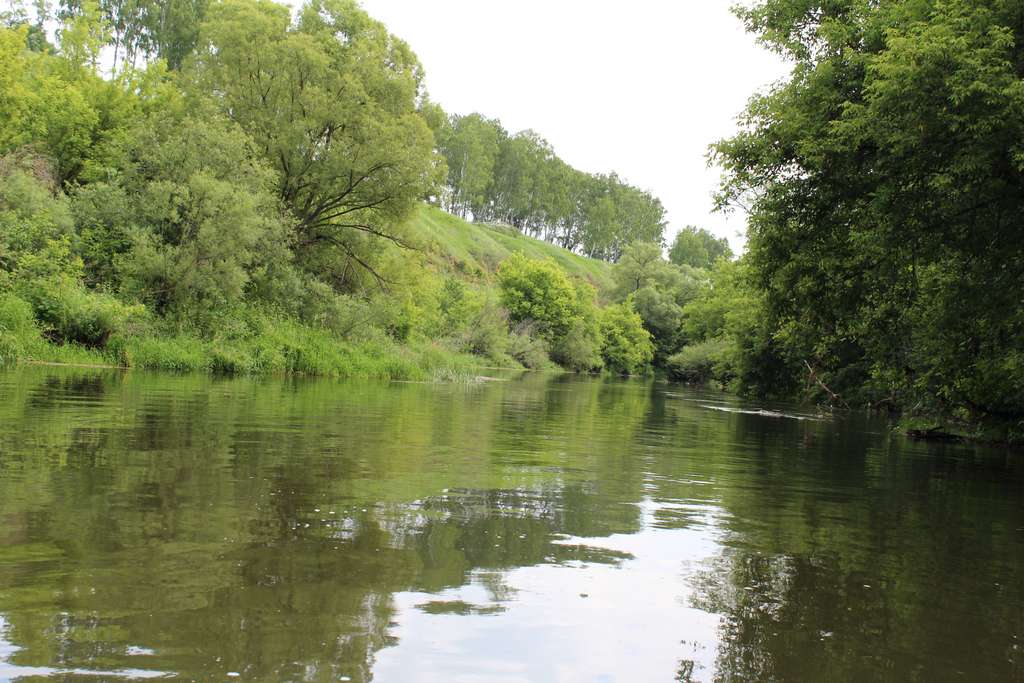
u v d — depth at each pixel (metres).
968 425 18.56
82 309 19.88
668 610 3.43
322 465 6.67
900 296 15.53
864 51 13.88
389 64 34.97
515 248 106.25
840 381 32.81
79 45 32.72
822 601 3.72
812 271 15.57
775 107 14.86
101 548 3.77
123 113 32.12
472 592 3.47
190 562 3.63
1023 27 10.60
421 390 21.45
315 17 34.50
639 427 13.93
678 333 87.94
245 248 26.03
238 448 7.33
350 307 31.73
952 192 11.66
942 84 10.25
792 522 5.69
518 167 129.25
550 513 5.34
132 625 2.84
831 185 13.98
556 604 3.39
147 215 24.00
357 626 2.96
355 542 4.17
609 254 149.00
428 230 83.31
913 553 4.92
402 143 32.28
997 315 13.38
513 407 17.02
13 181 21.75
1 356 17.30
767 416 21.48
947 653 3.11
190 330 23.64
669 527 5.17
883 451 12.62
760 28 16.81
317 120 32.16
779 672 2.81
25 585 3.19
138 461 6.25
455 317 55.56
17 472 5.52
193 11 70.88
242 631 2.84
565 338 69.81
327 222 34.41
